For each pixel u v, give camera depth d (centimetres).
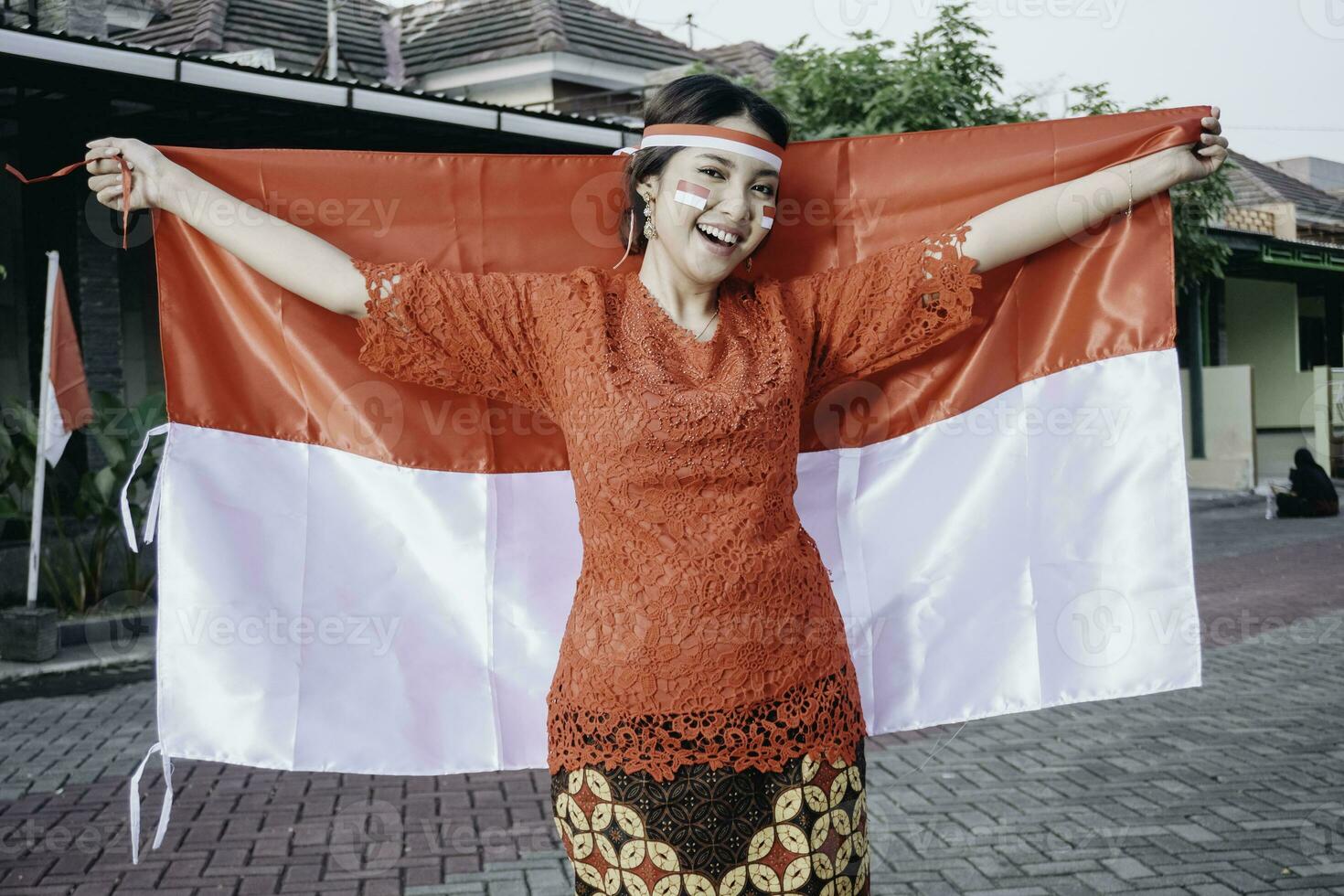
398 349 203
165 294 233
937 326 209
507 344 198
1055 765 466
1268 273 1950
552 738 190
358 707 242
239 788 453
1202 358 1809
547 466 251
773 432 183
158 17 1001
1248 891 343
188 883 361
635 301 195
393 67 1104
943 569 252
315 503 241
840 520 252
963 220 249
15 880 364
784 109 830
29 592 692
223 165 238
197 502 234
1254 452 1633
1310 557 1034
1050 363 248
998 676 251
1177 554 242
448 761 246
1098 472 247
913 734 513
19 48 593
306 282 208
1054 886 349
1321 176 2181
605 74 1202
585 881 186
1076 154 242
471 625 247
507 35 1182
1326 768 459
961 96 796
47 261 831
